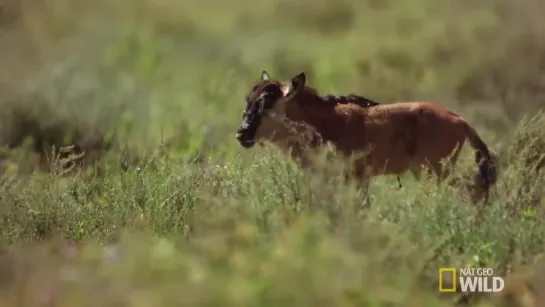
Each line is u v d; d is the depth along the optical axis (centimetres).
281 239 3023
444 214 3238
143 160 4166
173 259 2956
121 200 3669
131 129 5500
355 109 3781
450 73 6444
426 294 2877
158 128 5547
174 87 6756
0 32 7912
